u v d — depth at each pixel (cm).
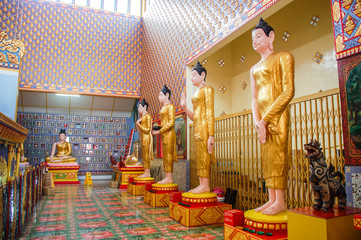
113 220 568
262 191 553
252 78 423
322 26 689
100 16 1424
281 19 816
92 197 866
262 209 384
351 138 351
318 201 322
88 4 1445
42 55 1297
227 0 703
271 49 414
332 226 286
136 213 634
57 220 566
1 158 441
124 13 1473
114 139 1564
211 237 455
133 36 1474
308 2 730
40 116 1451
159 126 786
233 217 392
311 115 451
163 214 625
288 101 367
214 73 972
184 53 934
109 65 1406
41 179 862
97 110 1523
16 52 755
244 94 925
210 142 558
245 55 933
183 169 900
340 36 377
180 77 957
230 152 667
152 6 1330
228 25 692
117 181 1166
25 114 1425
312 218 296
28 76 1262
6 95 733
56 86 1299
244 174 614
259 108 409
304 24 740
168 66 1080
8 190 378
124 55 1444
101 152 1534
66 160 1297
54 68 1308
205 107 566
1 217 340
